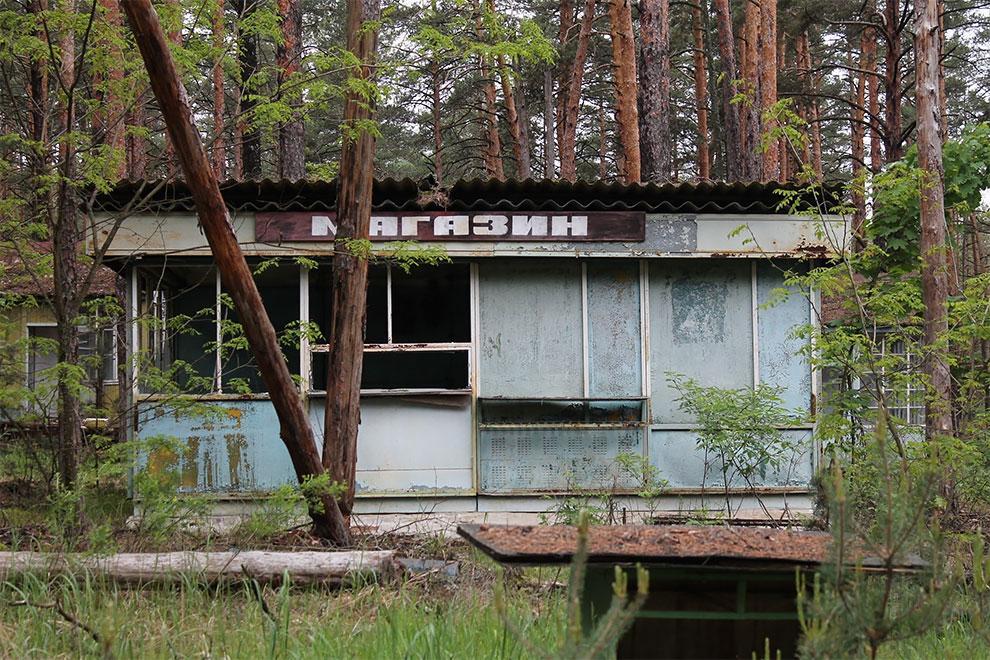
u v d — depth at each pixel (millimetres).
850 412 9242
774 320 11328
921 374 9094
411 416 11000
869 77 25812
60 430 8602
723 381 11273
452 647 4988
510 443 11016
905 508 3428
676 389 11203
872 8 23781
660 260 11234
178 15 8734
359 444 10938
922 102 10555
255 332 8508
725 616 3465
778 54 27938
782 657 3480
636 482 10953
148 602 6383
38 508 8711
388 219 10859
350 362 9828
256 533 8703
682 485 11047
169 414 10531
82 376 8586
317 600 6652
